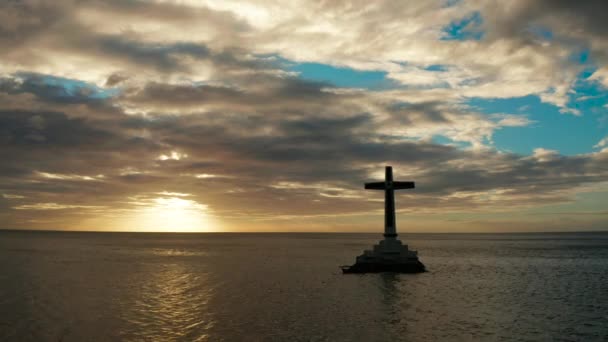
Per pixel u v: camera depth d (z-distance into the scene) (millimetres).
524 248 145500
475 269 66125
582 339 24641
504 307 33719
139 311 31484
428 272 58906
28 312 30656
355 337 24594
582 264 77500
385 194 61250
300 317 29656
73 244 158250
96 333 25141
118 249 125938
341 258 92500
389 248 60125
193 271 61812
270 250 129000
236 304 34594
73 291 40875
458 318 29625
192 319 28922
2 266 66188
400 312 31516
